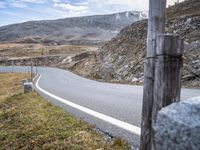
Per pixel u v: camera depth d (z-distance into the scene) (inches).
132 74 1334.9
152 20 133.5
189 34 1262.3
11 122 388.5
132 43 1701.5
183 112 105.5
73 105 479.8
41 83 1272.1
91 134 272.4
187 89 672.4
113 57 1776.6
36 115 391.2
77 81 1366.9
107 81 1323.8
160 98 124.3
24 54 6432.1
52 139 277.7
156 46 126.0
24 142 293.4
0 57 6166.3
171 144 105.5
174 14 1918.1
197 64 946.7
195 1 2046.0
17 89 1203.2
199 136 97.3
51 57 4658.0
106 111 396.5
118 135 262.7
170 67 123.5
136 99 520.7
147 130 137.2
